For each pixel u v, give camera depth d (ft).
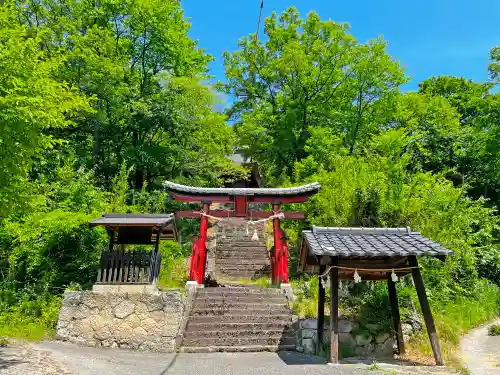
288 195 48.85
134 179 76.23
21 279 39.40
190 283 40.91
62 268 40.27
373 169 52.80
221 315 35.96
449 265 44.70
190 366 25.44
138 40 75.87
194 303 37.81
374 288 36.73
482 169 80.64
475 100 74.64
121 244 38.81
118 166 71.46
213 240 65.21
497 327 39.47
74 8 65.16
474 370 25.88
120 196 50.98
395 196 46.70
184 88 69.31
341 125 82.99
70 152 57.00
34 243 39.27
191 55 82.28
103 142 73.82
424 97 88.17
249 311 36.83
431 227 44.39
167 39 74.49
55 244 40.40
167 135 76.84
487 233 55.47
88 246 41.73
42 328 32.63
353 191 47.14
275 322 35.17
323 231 29.14
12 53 22.63
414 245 26.30
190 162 72.79
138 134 75.46
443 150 84.07
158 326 31.89
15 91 22.34
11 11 29.09
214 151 72.28
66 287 38.42
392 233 29.17
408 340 32.32
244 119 86.17
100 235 41.65
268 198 49.14
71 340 31.55
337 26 81.51
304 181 63.62
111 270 33.63
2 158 22.00
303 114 85.10
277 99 87.92
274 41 88.94
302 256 31.12
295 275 52.95
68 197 45.98
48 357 24.11
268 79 89.15
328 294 39.19
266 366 25.52
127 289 32.94
